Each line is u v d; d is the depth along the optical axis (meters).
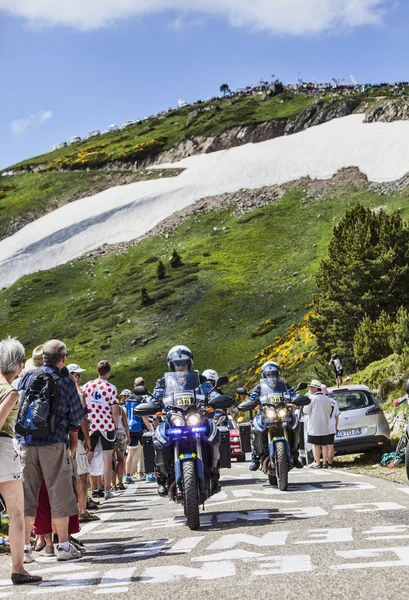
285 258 108.50
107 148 190.88
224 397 9.61
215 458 9.50
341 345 52.47
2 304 120.50
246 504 10.66
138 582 5.66
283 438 12.53
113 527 9.83
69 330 103.81
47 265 135.50
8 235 152.25
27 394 7.77
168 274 111.81
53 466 7.71
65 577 6.35
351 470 16.66
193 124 181.25
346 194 127.25
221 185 144.00
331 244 55.50
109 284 117.75
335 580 5.05
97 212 146.50
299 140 151.38
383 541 6.57
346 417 18.83
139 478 19.33
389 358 29.72
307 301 90.06
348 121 153.50
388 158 132.25
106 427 13.99
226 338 86.88
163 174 159.88
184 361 9.92
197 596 4.90
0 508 6.68
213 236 124.19
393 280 51.78
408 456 12.41
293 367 63.06
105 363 14.22
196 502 8.66
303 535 7.27
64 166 183.62
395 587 4.72
